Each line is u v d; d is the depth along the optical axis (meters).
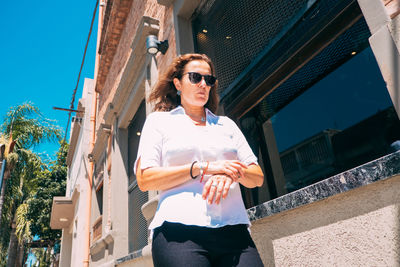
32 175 16.88
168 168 1.28
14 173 15.76
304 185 2.22
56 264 19.59
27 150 16.47
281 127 2.49
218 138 1.48
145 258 3.45
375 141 1.80
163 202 1.29
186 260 1.10
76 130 13.08
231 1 3.23
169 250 1.14
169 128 1.45
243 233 1.28
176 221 1.19
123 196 6.05
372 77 1.86
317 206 1.65
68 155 15.99
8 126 16.73
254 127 2.78
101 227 7.26
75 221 11.85
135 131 6.20
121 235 5.66
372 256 1.35
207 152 1.40
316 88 2.23
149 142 1.41
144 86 5.32
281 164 2.44
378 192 1.36
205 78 1.60
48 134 17.36
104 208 6.77
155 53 4.25
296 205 1.73
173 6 4.12
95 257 7.44
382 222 1.33
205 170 1.25
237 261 1.16
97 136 8.17
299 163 2.29
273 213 1.88
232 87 3.06
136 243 5.33
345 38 2.06
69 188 16.20
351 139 1.93
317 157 2.15
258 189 2.66
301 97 2.35
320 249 1.60
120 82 6.15
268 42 2.66
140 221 5.25
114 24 6.81
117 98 6.49
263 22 2.74
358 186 1.40
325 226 1.59
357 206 1.45
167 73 1.78
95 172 9.25
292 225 1.79
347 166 1.93
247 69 2.88
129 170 6.29
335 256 1.52
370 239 1.37
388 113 1.75
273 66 2.58
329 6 2.13
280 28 2.55
